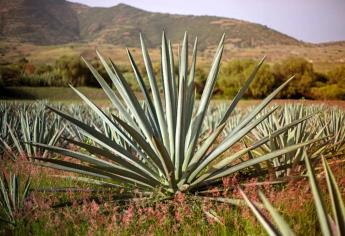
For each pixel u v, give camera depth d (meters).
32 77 66.12
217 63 5.62
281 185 6.18
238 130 5.42
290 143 6.68
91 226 4.86
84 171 5.34
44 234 4.92
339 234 2.19
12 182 5.48
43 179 7.25
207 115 14.34
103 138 5.41
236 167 5.29
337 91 52.62
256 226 4.67
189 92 5.74
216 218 4.88
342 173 6.55
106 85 5.93
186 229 4.74
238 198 5.34
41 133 9.38
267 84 53.22
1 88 55.09
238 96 5.57
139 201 5.35
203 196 5.56
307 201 5.26
